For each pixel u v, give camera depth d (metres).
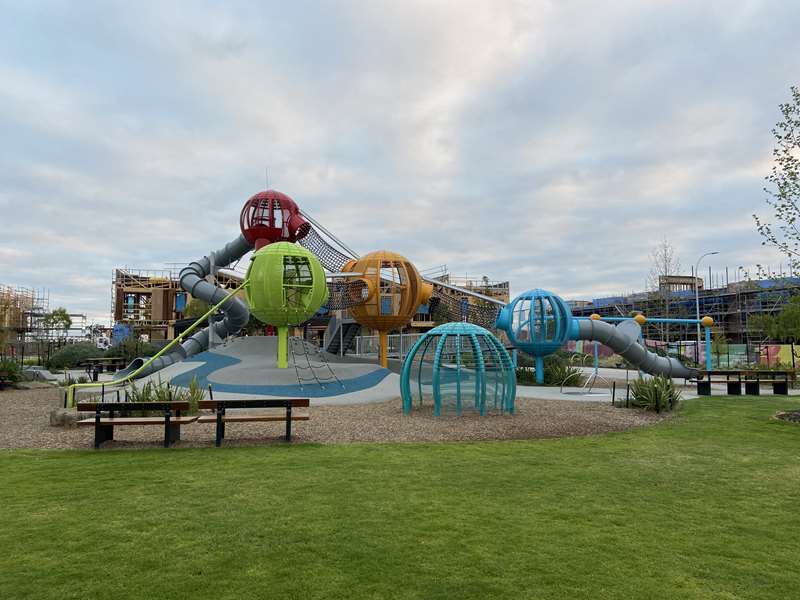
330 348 31.80
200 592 3.98
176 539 5.02
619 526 5.49
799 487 7.01
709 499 6.46
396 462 8.16
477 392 13.34
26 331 51.59
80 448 9.12
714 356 41.41
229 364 19.98
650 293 49.38
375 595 3.95
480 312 27.69
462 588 4.07
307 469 7.68
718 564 4.58
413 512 5.84
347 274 23.25
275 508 5.93
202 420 9.32
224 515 5.69
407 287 23.61
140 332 63.16
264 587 4.07
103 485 6.82
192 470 7.58
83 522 5.47
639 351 24.05
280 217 25.64
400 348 26.86
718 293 54.94
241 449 9.03
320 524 5.44
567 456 8.73
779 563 4.61
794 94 12.86
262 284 18.00
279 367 18.86
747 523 5.62
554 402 15.95
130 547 4.83
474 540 5.05
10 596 3.90
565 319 23.09
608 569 4.45
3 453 8.67
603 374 31.27
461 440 10.06
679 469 7.93
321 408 14.38
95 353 35.78
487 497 6.42
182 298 67.00
